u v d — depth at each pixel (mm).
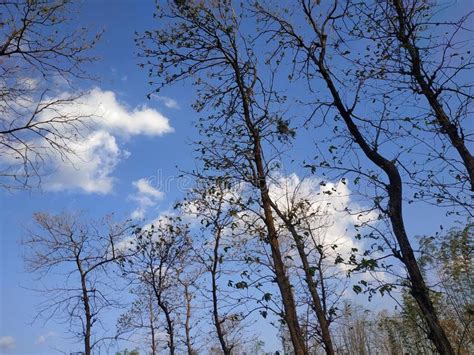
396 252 8898
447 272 10547
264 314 11289
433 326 8398
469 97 9906
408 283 8711
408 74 10250
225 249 12875
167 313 24391
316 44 10672
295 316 11398
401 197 9367
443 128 9938
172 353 24078
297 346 11023
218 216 17062
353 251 9117
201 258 20094
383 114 9906
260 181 12453
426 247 9820
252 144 12742
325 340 15859
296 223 12852
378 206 9414
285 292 11578
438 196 9836
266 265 12383
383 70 10266
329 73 10477
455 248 9930
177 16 12602
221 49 12820
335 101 10227
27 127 9109
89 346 23250
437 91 10031
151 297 26953
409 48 10156
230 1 12672
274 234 12078
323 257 16031
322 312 16078
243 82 12992
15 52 9305
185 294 25688
